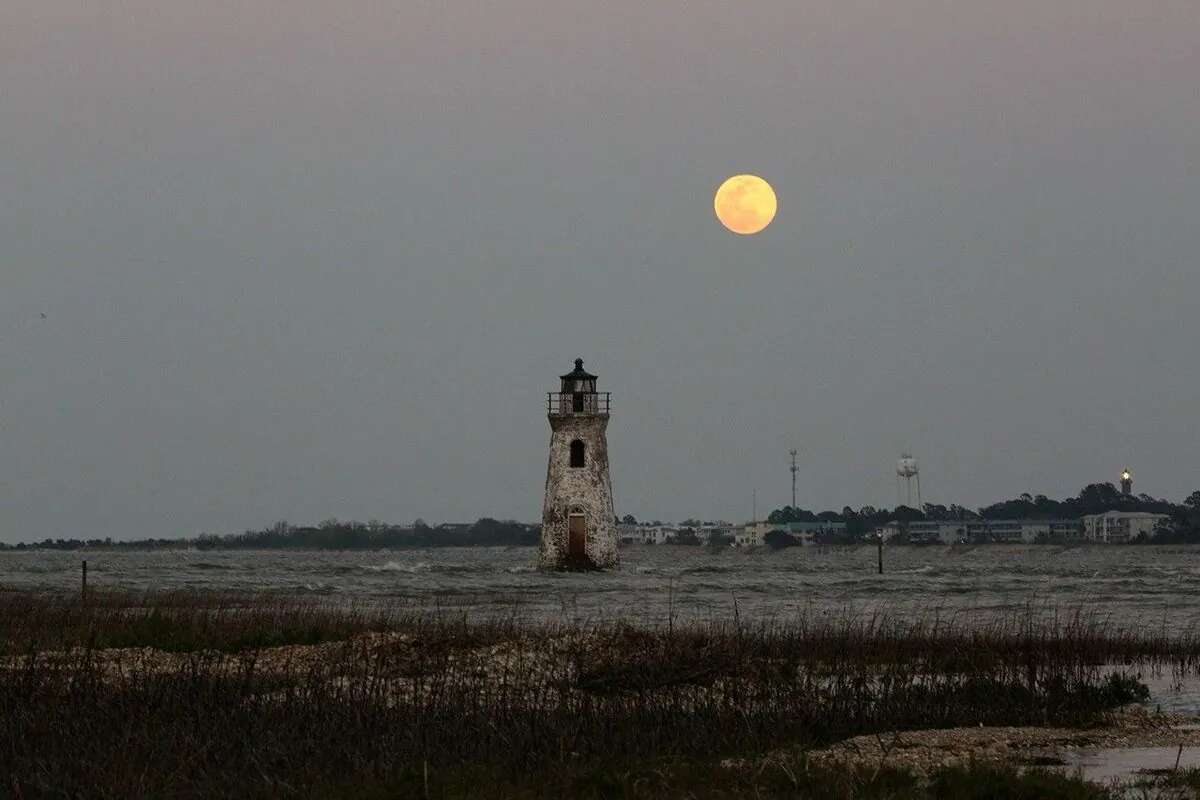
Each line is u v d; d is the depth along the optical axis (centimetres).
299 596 18362
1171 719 7200
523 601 17562
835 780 5312
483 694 6838
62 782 5150
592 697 6938
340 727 5988
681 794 5178
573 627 11319
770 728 6394
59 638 9488
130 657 8338
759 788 5244
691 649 8175
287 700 6341
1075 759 6138
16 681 6569
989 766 5594
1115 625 13900
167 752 5481
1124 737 6700
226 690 6512
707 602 17725
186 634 9712
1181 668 9419
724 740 6122
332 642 9394
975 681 7700
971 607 16700
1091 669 8644
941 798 5225
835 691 7312
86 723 5891
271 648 9156
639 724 6269
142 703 6244
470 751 5800
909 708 7131
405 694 6769
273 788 5166
